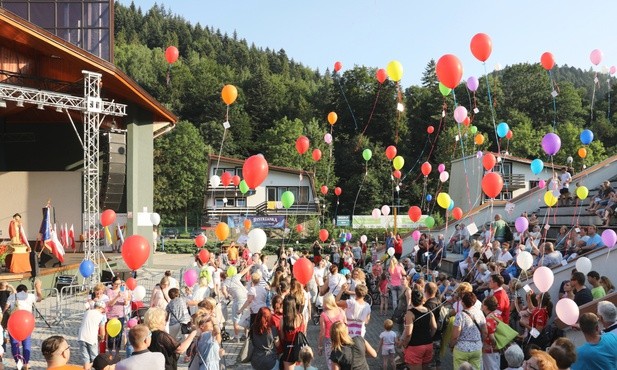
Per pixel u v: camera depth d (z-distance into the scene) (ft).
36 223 89.04
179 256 115.85
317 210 149.18
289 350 23.88
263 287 31.86
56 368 15.15
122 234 88.33
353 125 226.38
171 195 219.82
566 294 28.19
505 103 208.95
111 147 74.13
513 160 127.24
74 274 64.23
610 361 16.29
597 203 52.44
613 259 35.76
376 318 46.50
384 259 58.54
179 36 463.42
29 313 22.71
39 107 58.95
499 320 23.98
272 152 225.56
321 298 44.06
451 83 29.45
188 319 30.83
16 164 89.86
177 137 222.89
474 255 44.55
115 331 27.45
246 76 345.31
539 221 63.00
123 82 74.38
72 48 64.85
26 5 90.38
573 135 179.01
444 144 187.42
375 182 196.13
